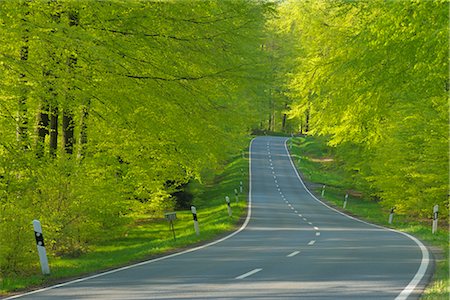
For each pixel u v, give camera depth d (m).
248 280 14.15
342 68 20.31
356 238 27.50
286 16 32.06
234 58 20.72
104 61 17.45
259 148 114.81
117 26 18.69
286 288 12.88
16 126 20.36
